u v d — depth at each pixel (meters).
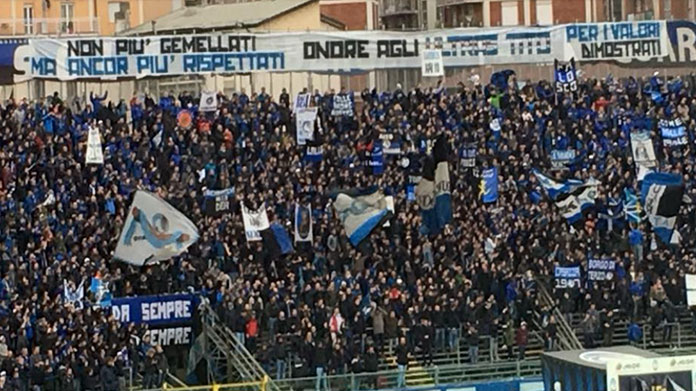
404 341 92.31
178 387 88.62
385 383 90.88
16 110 102.25
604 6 158.12
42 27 149.88
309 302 93.81
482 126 108.44
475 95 110.88
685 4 154.88
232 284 94.50
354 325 93.31
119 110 104.88
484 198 103.69
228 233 97.19
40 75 109.00
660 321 99.06
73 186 97.38
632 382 68.38
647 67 120.44
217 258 96.12
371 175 104.69
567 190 103.75
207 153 102.06
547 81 119.94
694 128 111.44
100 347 86.75
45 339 85.94
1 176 97.25
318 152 104.69
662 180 102.88
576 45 116.31
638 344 98.62
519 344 96.62
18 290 89.94
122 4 163.88
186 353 93.19
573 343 97.44
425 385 91.88
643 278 99.69
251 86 125.62
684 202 105.75
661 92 113.88
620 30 116.69
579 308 99.06
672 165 108.62
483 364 94.38
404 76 133.62
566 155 108.00
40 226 94.12
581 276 100.06
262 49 112.62
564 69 111.62
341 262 97.88
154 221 94.12
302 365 91.62
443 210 101.44
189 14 144.75
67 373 85.25
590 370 69.00
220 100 107.31
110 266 94.38
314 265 97.44
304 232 98.19
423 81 133.75
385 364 94.38
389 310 94.31
